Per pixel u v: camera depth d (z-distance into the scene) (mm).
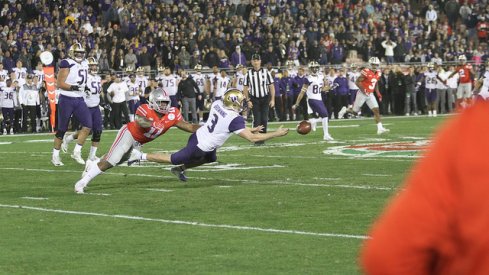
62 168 22844
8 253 11141
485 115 2990
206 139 17641
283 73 45812
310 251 10891
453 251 3012
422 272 3031
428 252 3012
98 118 23703
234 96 17594
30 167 23234
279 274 9578
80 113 23078
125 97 41469
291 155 25688
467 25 57750
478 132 2973
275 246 11281
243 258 10531
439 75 48125
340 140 31484
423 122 41719
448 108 49250
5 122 39594
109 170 21844
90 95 23469
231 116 17484
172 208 15016
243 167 22188
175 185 18469
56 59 43719
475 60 51156
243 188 17672
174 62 47031
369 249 3043
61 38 45500
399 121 42938
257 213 14219
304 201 15539
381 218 3152
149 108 17328
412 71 48750
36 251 11266
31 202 16141
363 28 53469
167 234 12383
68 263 10430
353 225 12828
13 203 16016
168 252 11016
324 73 47406
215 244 11508
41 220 13914
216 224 13188
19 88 39781
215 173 20859
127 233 12547
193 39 47750
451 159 2982
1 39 43219
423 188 3000
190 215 14172
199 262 10328
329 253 10750
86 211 14859
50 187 18500
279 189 17391
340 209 14453
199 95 43656
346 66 48219
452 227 2979
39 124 41062
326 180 18922
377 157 24547
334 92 46875
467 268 3006
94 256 10844
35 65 43062
